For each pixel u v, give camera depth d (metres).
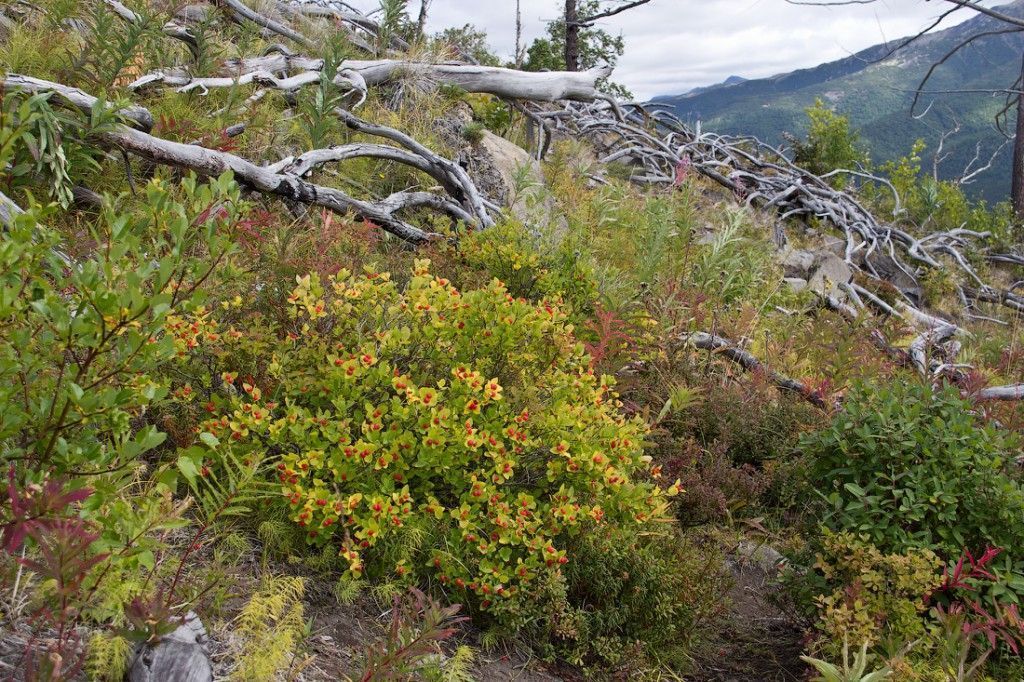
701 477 5.00
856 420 3.90
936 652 3.26
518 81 11.89
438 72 11.09
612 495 3.39
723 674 3.48
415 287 3.64
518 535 3.06
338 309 3.42
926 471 3.64
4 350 1.96
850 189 19.28
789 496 5.20
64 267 2.27
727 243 8.50
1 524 1.79
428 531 3.17
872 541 3.67
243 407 2.98
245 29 8.76
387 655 2.10
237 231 3.23
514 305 3.61
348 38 11.59
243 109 7.40
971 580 3.31
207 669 1.98
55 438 1.93
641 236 8.33
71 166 4.69
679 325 6.59
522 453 3.34
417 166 7.75
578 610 3.15
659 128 19.09
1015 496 3.43
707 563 3.72
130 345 1.96
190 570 2.49
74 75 5.96
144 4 7.19
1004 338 10.82
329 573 2.94
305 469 2.98
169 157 5.24
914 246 17.06
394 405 3.11
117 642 1.89
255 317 3.32
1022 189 21.73
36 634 1.74
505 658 2.99
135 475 2.65
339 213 6.44
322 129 7.15
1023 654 3.29
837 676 2.86
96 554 1.85
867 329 7.76
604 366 5.27
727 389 5.98
